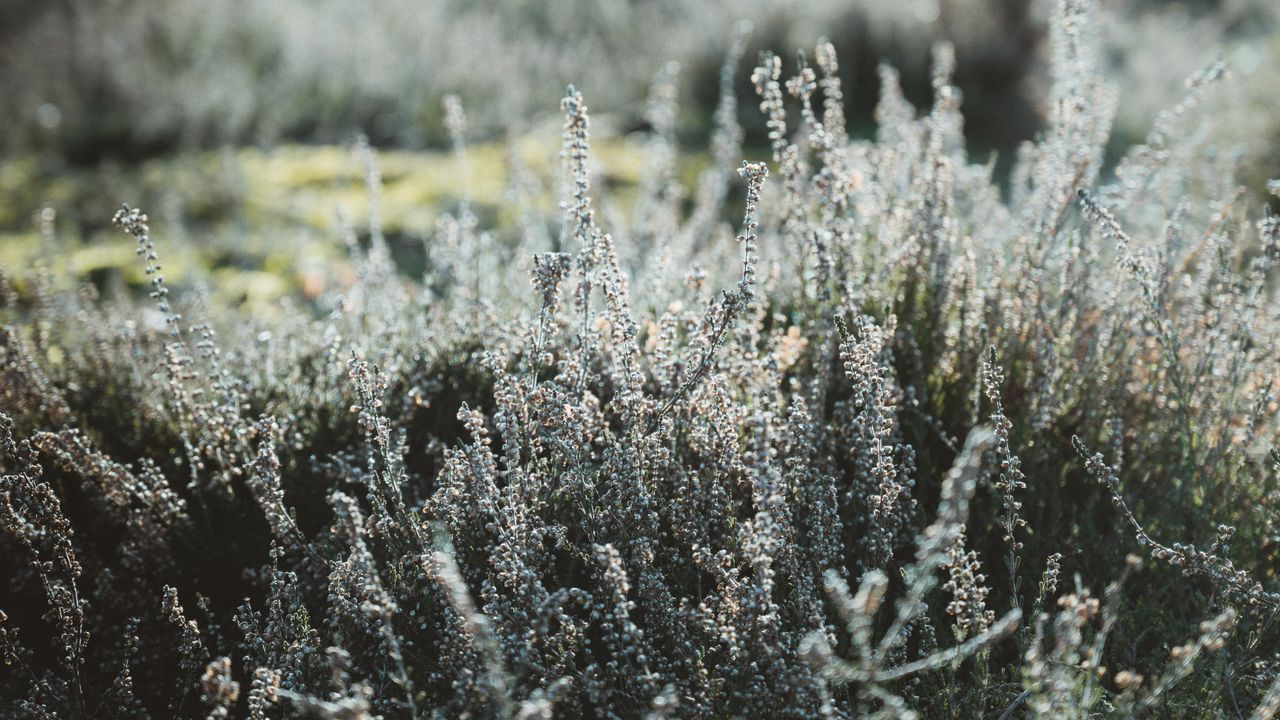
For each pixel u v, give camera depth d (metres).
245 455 2.53
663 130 4.57
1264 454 2.50
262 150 7.77
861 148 3.16
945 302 2.78
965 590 1.89
